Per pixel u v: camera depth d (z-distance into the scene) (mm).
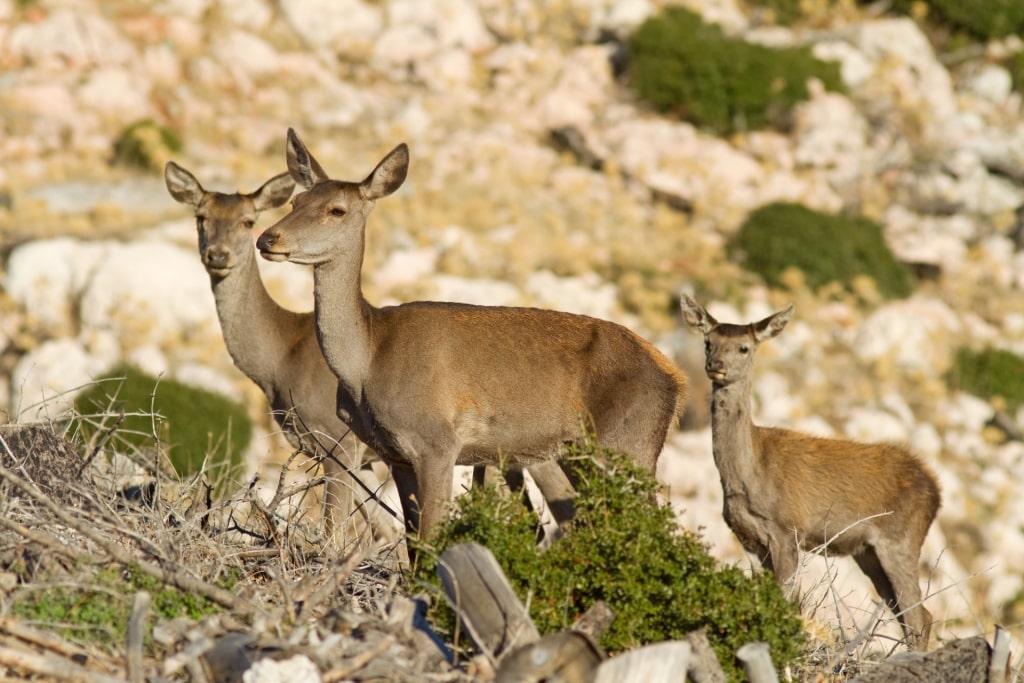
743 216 96312
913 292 94188
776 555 34719
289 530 25594
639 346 30391
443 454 28734
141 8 106375
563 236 90812
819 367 83500
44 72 98000
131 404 59188
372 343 28938
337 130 100688
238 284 36281
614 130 102688
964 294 94188
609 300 84938
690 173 98562
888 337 86000
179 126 96438
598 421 29703
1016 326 92375
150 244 76750
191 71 101688
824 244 91500
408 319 29219
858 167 103250
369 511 34344
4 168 88188
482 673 20125
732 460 34250
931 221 101312
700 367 76188
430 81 107625
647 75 106250
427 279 82125
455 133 101625
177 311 74500
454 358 29000
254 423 64875
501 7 115375
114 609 20531
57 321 74875
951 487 75250
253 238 36688
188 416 59875
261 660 18516
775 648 21922
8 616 19688
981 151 107312
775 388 78812
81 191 85375
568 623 22016
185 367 69625
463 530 23047
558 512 31250
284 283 77062
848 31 115125
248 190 86562
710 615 21859
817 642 26281
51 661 18406
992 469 79500
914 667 23266
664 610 22062
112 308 73750
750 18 118625
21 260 75875
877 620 26938
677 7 111438
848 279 91250
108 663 19656
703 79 105125
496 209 93125
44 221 82188
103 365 70812
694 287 87188
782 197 98750
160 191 86750
